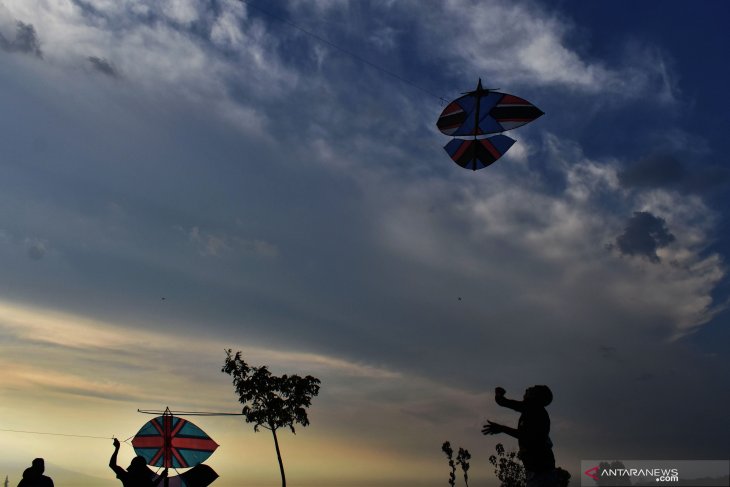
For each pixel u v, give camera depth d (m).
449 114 20.17
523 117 19.36
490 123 19.66
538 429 9.32
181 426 20.97
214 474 19.83
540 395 9.60
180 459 20.91
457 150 20.06
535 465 9.28
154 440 21.05
